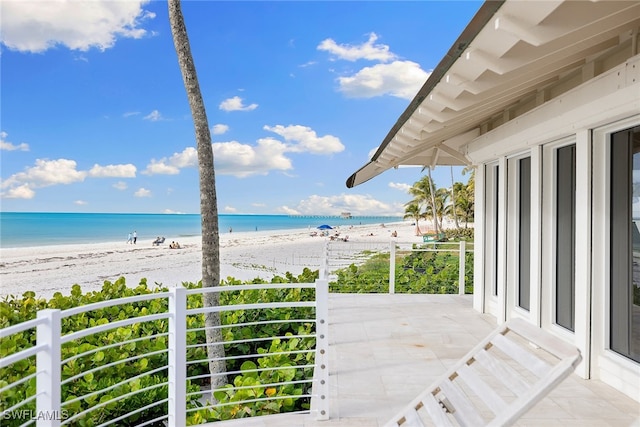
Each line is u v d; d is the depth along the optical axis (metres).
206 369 6.85
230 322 6.74
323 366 3.72
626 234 4.28
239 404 4.07
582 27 2.68
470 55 2.86
